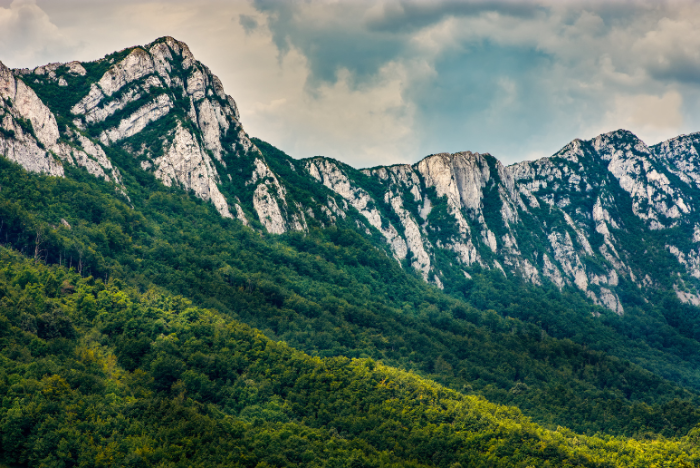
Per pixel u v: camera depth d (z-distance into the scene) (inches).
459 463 6456.7
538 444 6934.1
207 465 5521.7
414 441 6717.5
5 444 5305.1
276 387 7234.3
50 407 5570.9
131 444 5551.2
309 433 6417.3
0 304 6501.0
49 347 6333.7
